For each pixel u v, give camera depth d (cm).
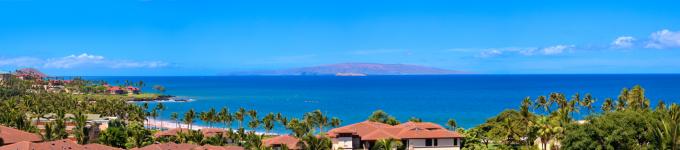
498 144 12219
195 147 10344
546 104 17150
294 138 11038
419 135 11188
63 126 12838
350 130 11319
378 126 12044
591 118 9294
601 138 8694
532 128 11219
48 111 19288
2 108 18625
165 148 10025
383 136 11019
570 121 11456
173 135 13775
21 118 13425
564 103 16512
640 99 14612
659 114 10125
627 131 8556
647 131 8662
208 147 10188
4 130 10462
